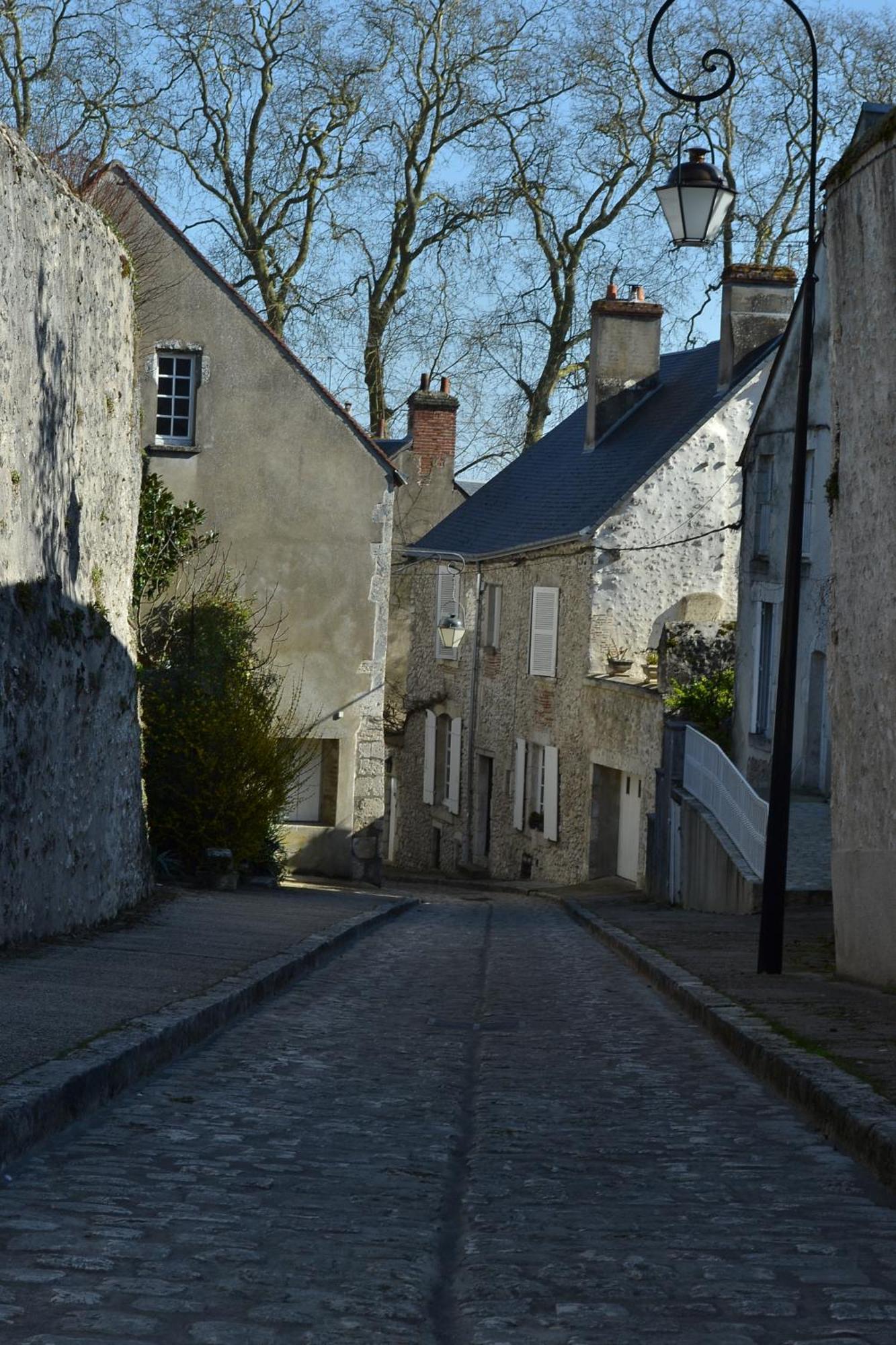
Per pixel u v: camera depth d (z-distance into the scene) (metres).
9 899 9.89
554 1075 7.69
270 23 33.22
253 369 22.28
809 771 21.48
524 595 30.58
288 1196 4.94
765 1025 8.36
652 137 34.25
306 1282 3.94
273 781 19.12
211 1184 5.01
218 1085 6.86
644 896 23.30
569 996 11.20
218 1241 4.27
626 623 27.06
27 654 10.22
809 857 17.67
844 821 11.38
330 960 12.81
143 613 21.30
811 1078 6.50
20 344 9.99
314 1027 9.02
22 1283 3.76
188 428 22.25
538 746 29.95
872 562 10.98
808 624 21.27
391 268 35.25
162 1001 8.14
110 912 12.81
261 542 22.33
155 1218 4.50
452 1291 4.00
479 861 33.09
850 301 11.45
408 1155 5.72
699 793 20.59
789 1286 3.97
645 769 24.12
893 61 32.53
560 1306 3.78
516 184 34.62
